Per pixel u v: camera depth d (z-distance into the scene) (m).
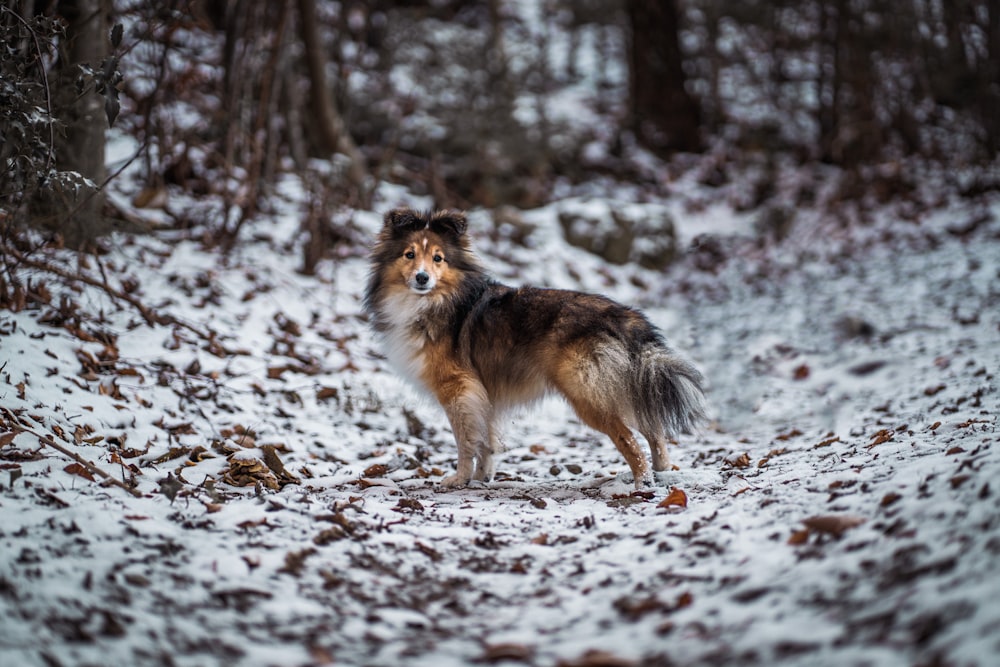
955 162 18.34
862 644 2.83
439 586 4.13
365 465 6.99
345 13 19.02
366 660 3.24
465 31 23.09
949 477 4.21
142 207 11.13
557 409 9.48
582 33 27.73
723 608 3.44
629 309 6.51
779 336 11.57
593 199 15.76
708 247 16.19
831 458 6.07
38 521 4.27
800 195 18.42
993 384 7.35
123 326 8.33
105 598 3.55
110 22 10.09
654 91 20.70
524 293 6.68
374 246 7.07
